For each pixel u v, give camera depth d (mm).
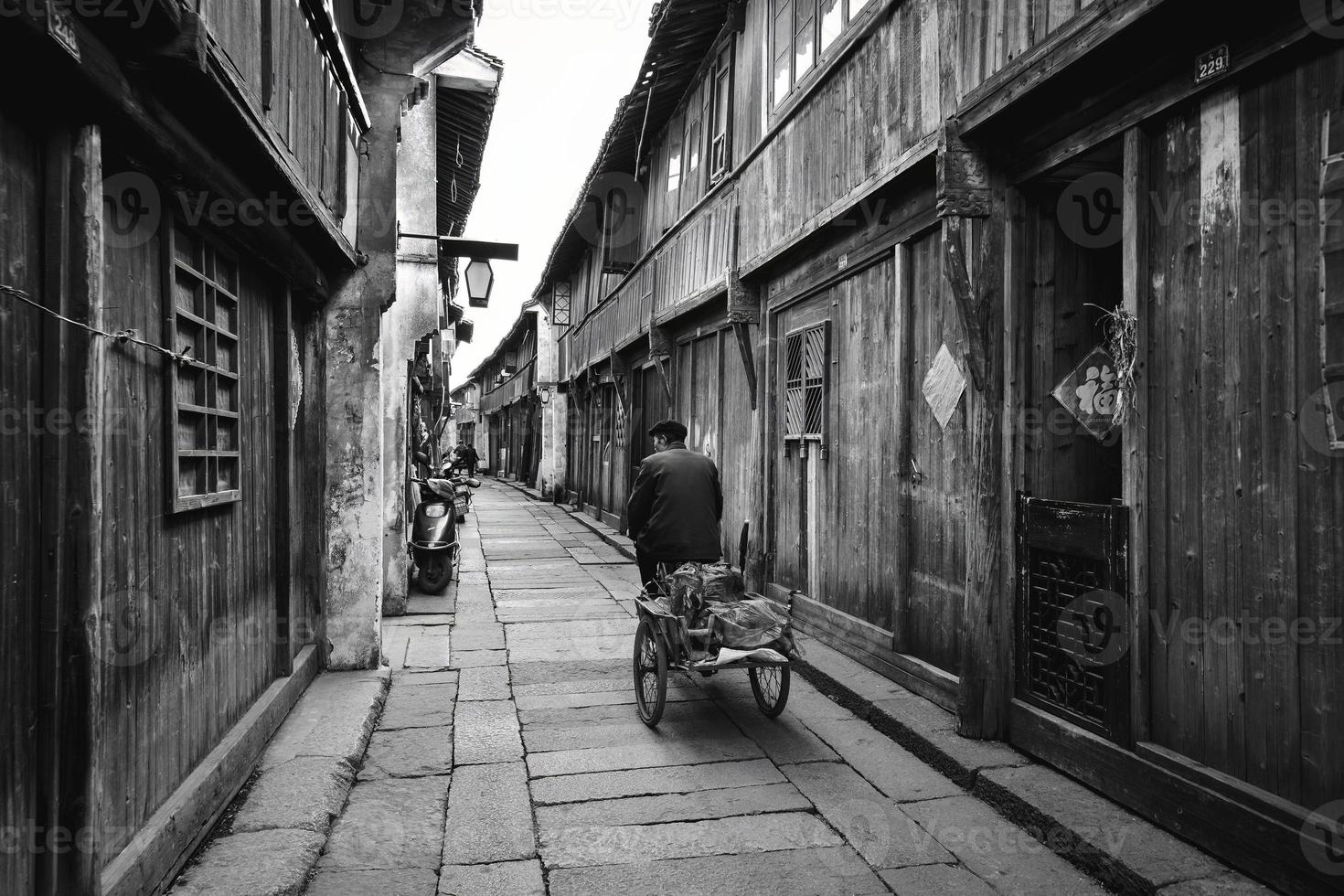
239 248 3664
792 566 7070
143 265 2578
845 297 6070
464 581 9711
